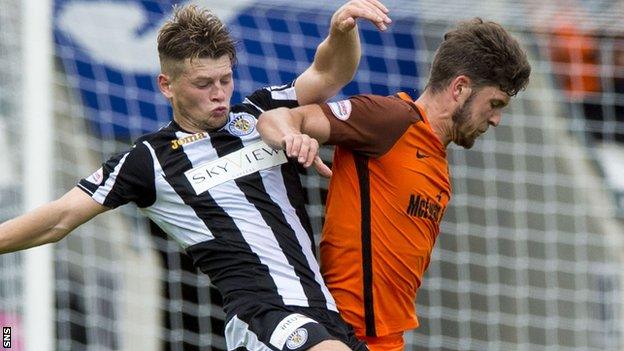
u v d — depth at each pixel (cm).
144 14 2377
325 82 1359
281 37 2445
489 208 2630
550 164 2627
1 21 2259
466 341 2653
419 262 1341
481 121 1323
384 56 2477
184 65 1284
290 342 1232
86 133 2402
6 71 2267
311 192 2395
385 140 1288
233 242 1297
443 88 1316
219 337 2506
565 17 2491
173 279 2450
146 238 2483
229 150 1327
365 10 1272
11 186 2269
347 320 1316
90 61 2373
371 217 1303
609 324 2628
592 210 2644
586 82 2556
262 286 1284
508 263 2667
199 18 1294
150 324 2481
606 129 2575
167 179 1312
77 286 2466
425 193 1314
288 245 1307
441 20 2419
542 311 2656
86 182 1327
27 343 2144
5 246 1292
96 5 2373
